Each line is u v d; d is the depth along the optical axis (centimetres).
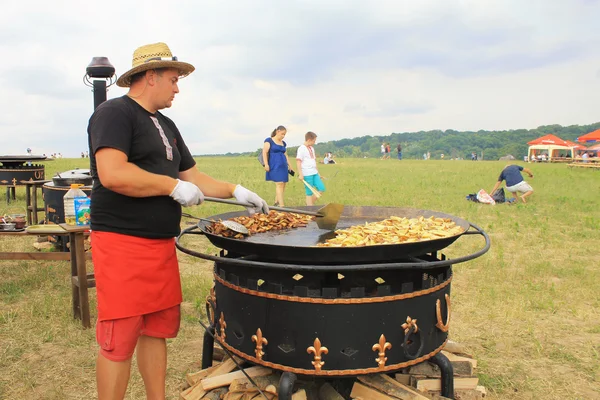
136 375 342
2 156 1001
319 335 243
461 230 289
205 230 297
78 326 418
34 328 412
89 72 526
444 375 279
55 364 354
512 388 329
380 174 2208
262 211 294
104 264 236
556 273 568
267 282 256
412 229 287
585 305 472
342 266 226
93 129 229
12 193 1135
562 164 3675
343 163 3616
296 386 284
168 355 375
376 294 244
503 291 506
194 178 293
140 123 236
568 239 759
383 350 246
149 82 242
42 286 521
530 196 1312
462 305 473
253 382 276
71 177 622
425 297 257
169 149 250
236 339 272
